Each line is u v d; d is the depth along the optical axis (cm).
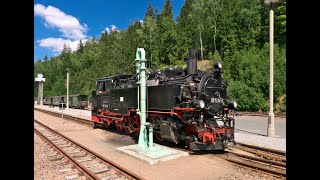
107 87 1570
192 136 965
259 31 4406
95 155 875
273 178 665
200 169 748
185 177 682
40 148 1052
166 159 838
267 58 3022
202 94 966
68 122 2094
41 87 5778
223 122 991
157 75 1133
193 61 1048
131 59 5684
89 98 6072
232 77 3288
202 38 5238
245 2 4772
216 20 5078
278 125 1742
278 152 888
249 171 726
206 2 5144
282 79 2706
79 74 8081
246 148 999
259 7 4594
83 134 1456
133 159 864
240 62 3341
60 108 4378
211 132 921
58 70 9756
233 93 2858
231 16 4812
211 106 964
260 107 2666
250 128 1595
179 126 983
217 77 1039
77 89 7262
